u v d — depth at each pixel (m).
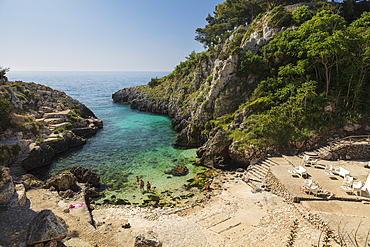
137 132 62.50
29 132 44.03
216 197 25.88
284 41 41.47
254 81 44.41
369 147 27.73
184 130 50.75
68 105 67.81
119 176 34.28
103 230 19.58
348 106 33.19
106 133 61.47
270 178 26.62
